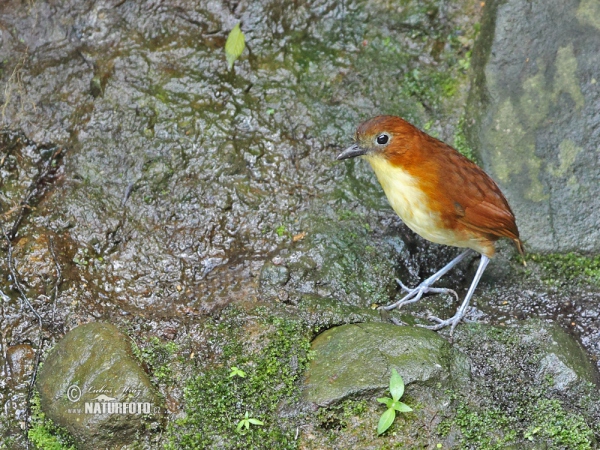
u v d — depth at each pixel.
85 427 8.40
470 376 9.14
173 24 11.84
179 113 11.35
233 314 9.76
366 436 8.41
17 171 10.93
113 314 9.85
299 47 12.06
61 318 9.80
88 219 10.59
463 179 9.41
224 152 11.15
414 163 9.34
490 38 11.41
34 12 11.64
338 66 11.98
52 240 10.38
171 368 9.19
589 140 10.93
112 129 11.15
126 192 10.82
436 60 12.07
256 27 12.02
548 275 10.64
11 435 8.90
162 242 10.55
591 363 9.73
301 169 11.27
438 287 10.49
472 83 11.72
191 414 8.78
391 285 10.38
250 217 10.81
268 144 11.38
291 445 8.42
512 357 9.50
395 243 10.72
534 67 11.23
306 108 11.66
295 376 8.96
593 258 10.66
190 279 10.28
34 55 11.55
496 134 11.15
